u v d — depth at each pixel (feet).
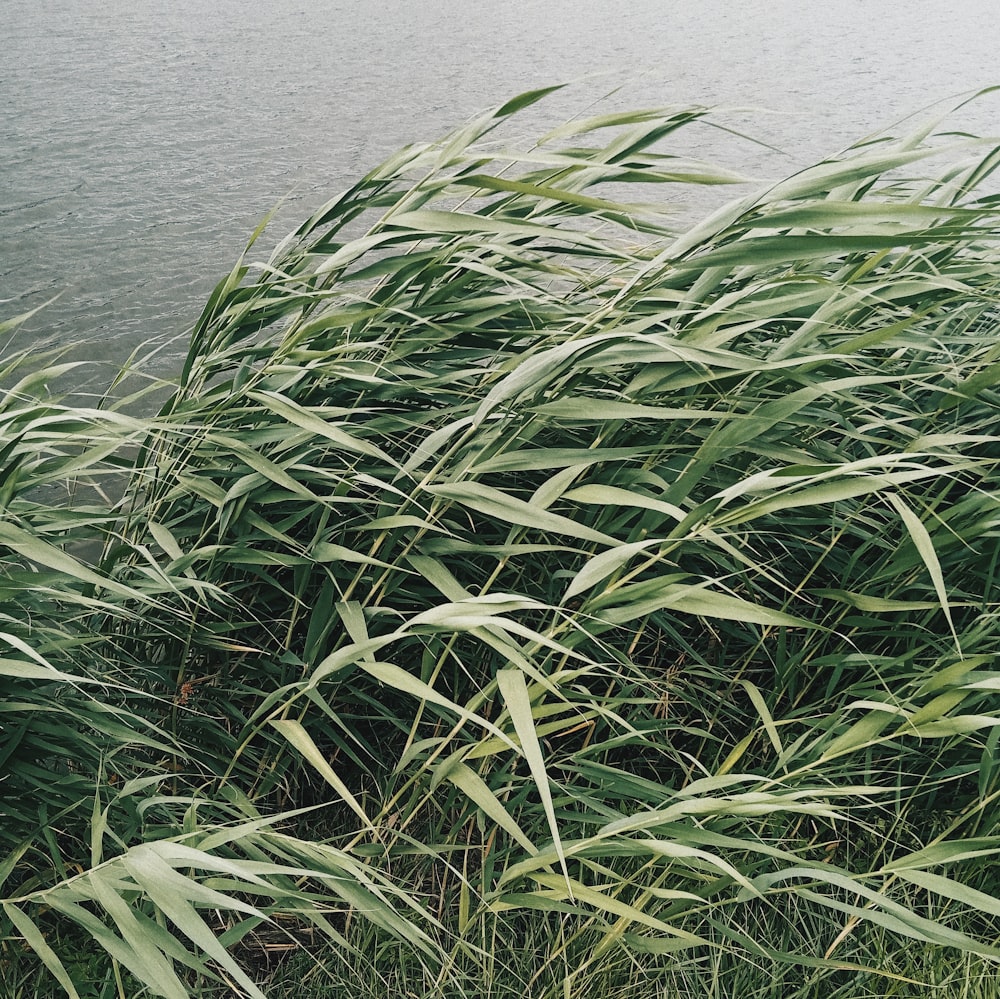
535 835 5.55
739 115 28.12
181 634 5.79
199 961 3.66
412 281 5.77
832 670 6.32
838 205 4.39
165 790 5.76
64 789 5.07
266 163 23.35
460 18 42.01
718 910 5.28
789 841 5.58
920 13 46.32
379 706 5.66
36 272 17.08
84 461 5.37
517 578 6.12
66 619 5.52
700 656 6.29
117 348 14.47
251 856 4.44
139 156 23.58
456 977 4.96
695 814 4.89
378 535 5.78
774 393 5.69
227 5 43.42
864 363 5.77
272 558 5.42
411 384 5.72
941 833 5.38
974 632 5.34
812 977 4.98
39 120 26.22
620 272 6.78
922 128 5.19
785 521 5.93
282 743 5.60
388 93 29.84
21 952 4.81
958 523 5.52
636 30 40.63
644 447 4.93
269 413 5.96
